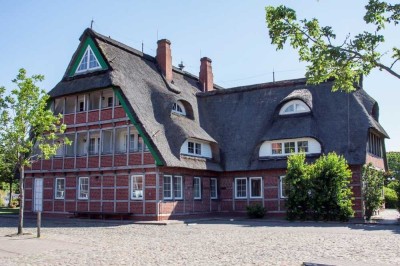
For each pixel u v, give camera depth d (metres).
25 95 17.80
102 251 12.95
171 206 25.77
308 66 8.48
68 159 28.86
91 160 27.70
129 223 23.81
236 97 33.59
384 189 37.47
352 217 25.33
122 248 13.58
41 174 30.16
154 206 24.77
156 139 25.23
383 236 16.52
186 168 26.75
